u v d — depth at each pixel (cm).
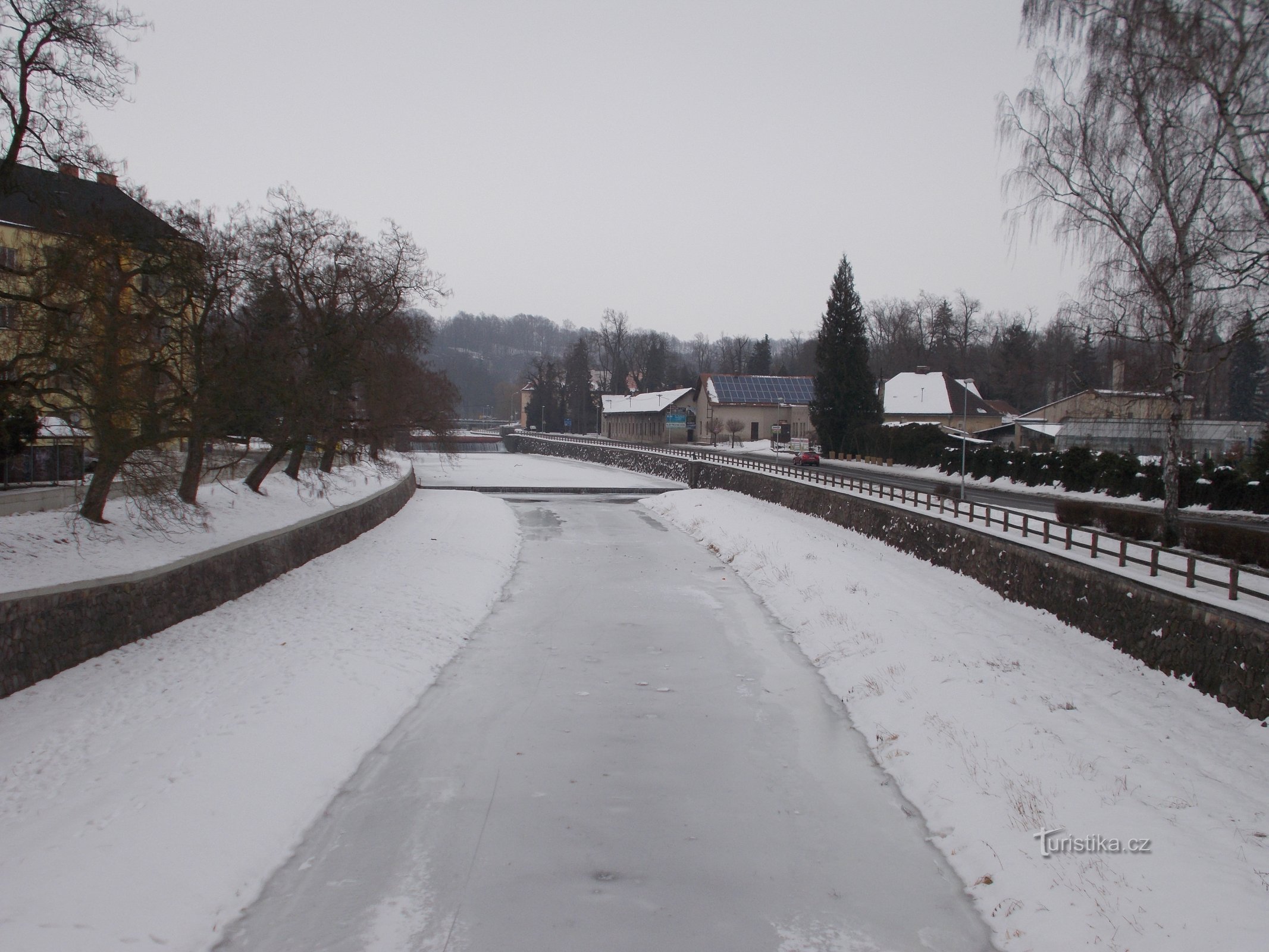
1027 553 2080
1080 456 4147
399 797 1182
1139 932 774
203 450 2422
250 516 2536
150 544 1923
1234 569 1375
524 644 2017
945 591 2288
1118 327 2106
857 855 1035
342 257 2988
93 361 1705
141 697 1372
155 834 960
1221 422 4431
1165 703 1344
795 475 4788
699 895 941
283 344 2656
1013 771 1142
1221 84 1636
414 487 5631
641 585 2748
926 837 1080
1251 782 1052
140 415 1864
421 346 3694
